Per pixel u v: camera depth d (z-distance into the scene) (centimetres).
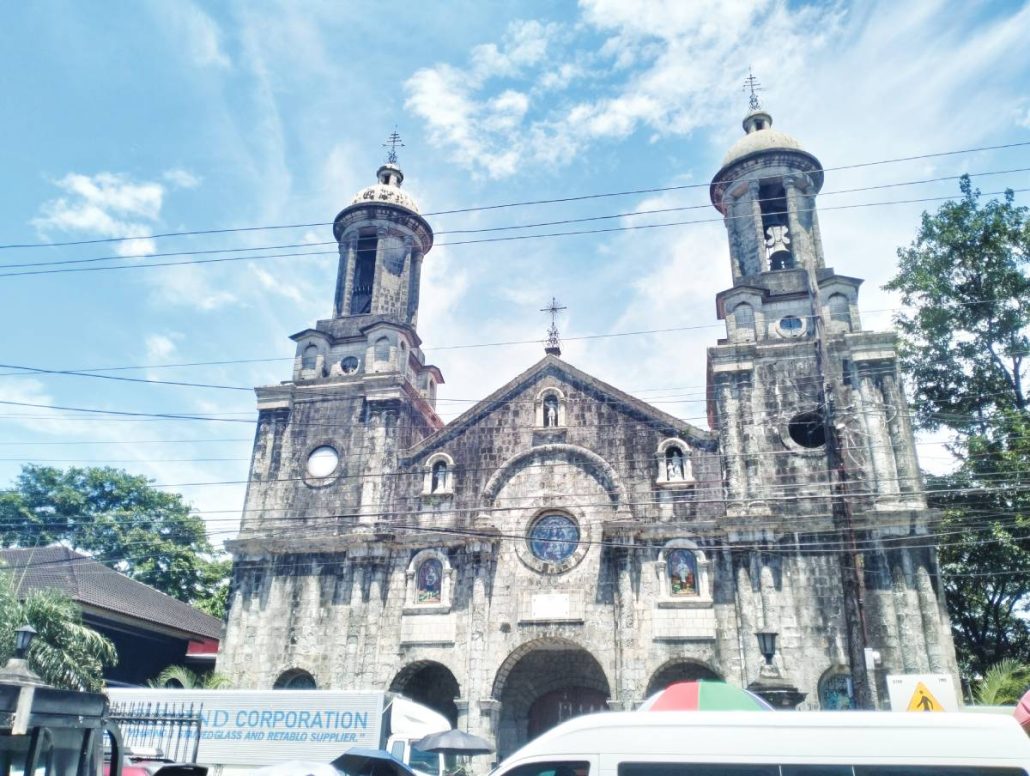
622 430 3048
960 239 3216
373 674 2817
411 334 3562
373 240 3931
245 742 2162
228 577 4719
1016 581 3103
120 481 4731
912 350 3353
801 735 966
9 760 859
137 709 2242
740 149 3544
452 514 3048
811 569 2664
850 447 2827
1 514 4484
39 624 2178
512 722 2900
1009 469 2970
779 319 3162
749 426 2933
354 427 3278
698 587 2725
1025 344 3172
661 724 1004
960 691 2441
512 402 3200
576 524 2948
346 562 3011
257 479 3259
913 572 2598
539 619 2792
